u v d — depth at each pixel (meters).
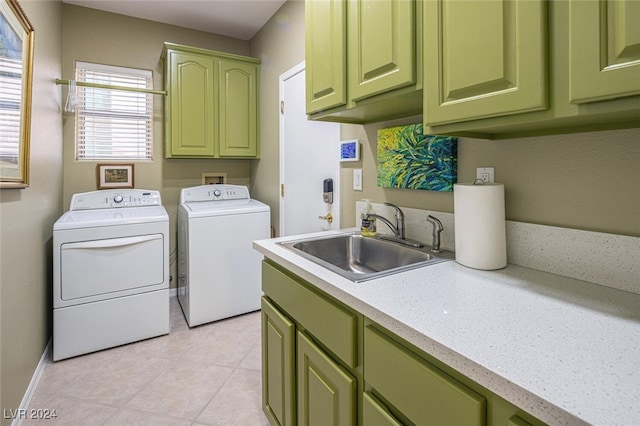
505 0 0.75
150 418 1.61
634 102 0.59
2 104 1.34
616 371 0.53
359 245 1.65
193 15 2.93
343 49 1.31
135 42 2.97
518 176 1.11
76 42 2.74
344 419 0.95
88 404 1.70
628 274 0.86
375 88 1.15
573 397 0.47
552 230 1.01
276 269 1.36
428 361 0.69
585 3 0.63
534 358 0.57
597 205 0.92
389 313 0.75
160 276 2.44
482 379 0.55
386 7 1.09
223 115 3.03
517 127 0.94
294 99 2.54
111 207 2.75
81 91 2.80
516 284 0.94
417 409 0.70
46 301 2.16
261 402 1.73
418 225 1.49
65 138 2.73
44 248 2.09
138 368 2.04
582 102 0.64
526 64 0.72
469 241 1.09
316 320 1.07
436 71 0.93
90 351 2.20
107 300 2.25
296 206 2.56
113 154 2.95
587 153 0.94
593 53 0.62
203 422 1.59
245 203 3.05
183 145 2.87
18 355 1.57
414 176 1.48
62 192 2.66
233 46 3.42
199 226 2.58
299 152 2.50
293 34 2.55
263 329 1.50
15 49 1.46
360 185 1.87
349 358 0.92
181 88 2.84
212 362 2.11
